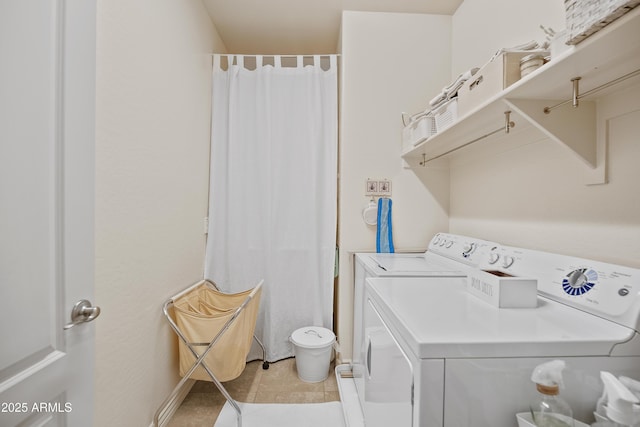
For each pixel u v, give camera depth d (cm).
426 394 67
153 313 142
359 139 209
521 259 119
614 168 96
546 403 65
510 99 101
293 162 219
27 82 71
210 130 215
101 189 105
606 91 95
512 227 144
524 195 136
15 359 68
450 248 169
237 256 215
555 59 79
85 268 89
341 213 209
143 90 131
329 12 213
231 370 156
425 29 213
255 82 217
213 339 151
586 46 70
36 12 73
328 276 218
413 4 204
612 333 72
